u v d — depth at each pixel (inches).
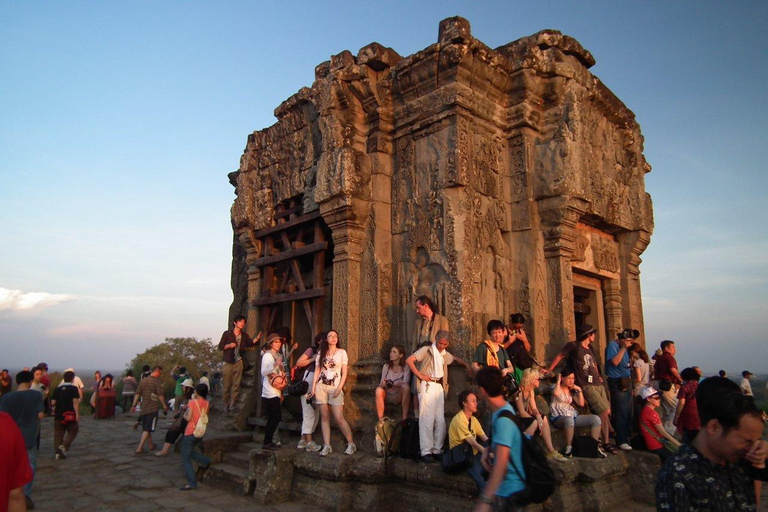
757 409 95.7
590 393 282.2
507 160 344.8
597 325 400.2
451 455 233.9
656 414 279.3
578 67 365.1
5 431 113.3
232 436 347.9
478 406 268.4
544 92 347.9
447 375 281.7
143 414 403.9
